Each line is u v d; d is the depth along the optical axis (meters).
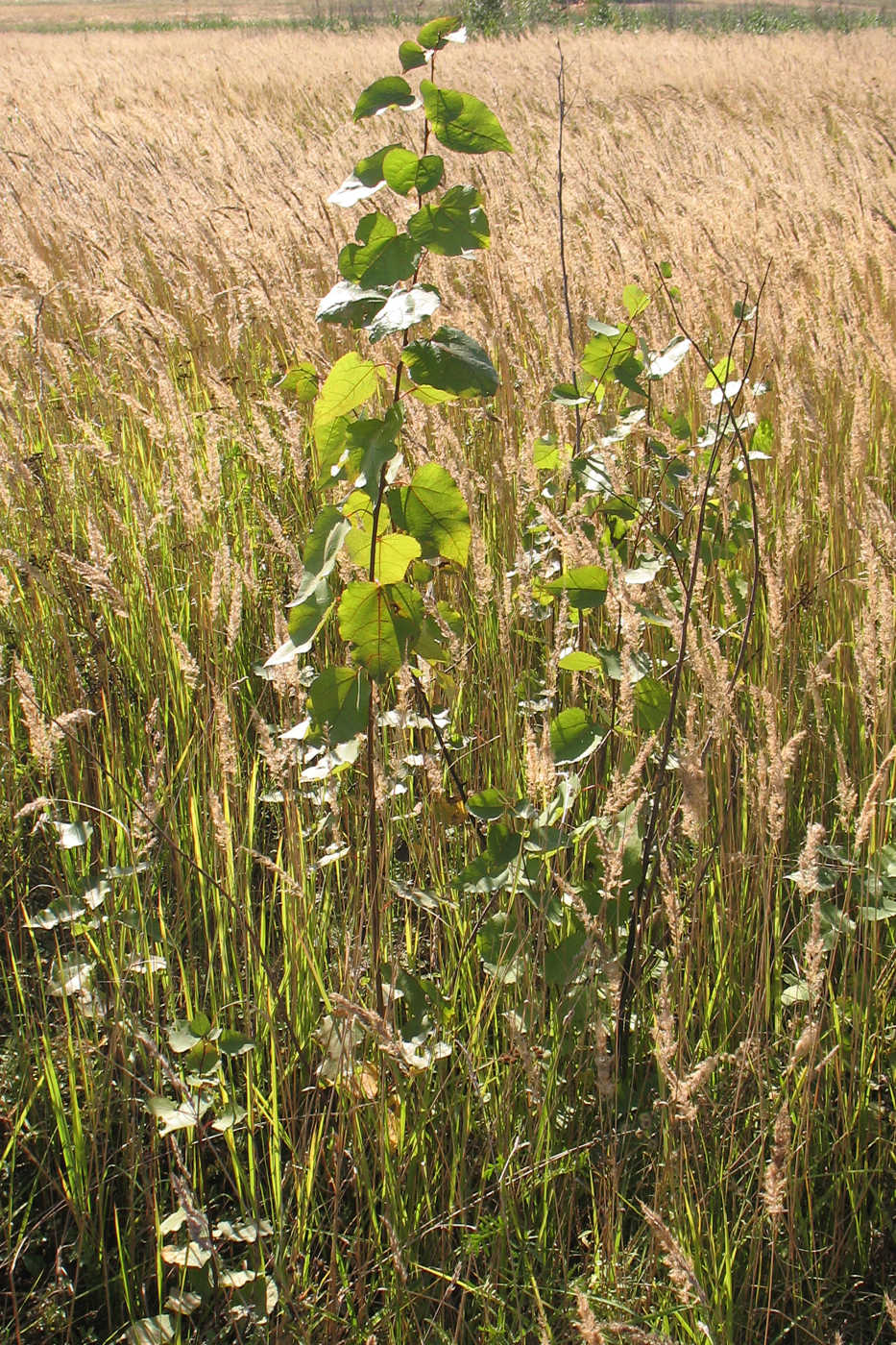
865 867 2.55
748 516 3.51
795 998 2.39
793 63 20.62
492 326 4.96
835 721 3.42
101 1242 2.19
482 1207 2.26
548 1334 1.79
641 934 2.60
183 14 51.75
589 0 28.81
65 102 14.00
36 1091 2.47
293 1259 2.12
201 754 3.16
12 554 3.14
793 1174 2.17
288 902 2.58
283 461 4.62
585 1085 2.45
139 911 2.54
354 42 26.58
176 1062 2.45
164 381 4.14
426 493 2.07
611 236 5.89
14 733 3.38
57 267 6.59
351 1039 2.18
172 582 3.98
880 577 2.92
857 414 3.79
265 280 5.32
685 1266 1.72
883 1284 2.25
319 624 2.05
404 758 2.56
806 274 6.38
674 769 2.61
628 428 3.14
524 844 2.40
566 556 2.74
